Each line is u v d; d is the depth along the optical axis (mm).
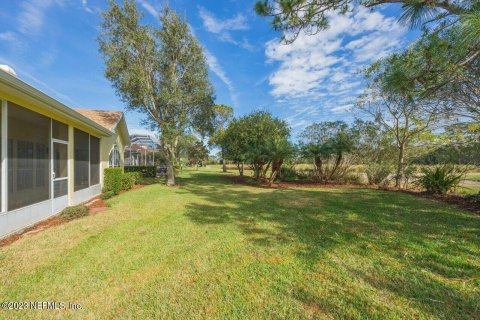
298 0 3533
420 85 3025
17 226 4531
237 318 2096
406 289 2441
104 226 4883
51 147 5922
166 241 3951
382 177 11984
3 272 2957
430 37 2660
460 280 2580
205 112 13367
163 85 12055
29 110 5027
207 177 18078
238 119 15438
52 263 3193
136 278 2793
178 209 6449
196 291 2508
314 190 10320
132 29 10914
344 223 4809
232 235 4188
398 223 4746
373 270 2840
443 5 2766
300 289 2494
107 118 11922
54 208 6012
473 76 3047
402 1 3008
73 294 2506
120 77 10836
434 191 8664
